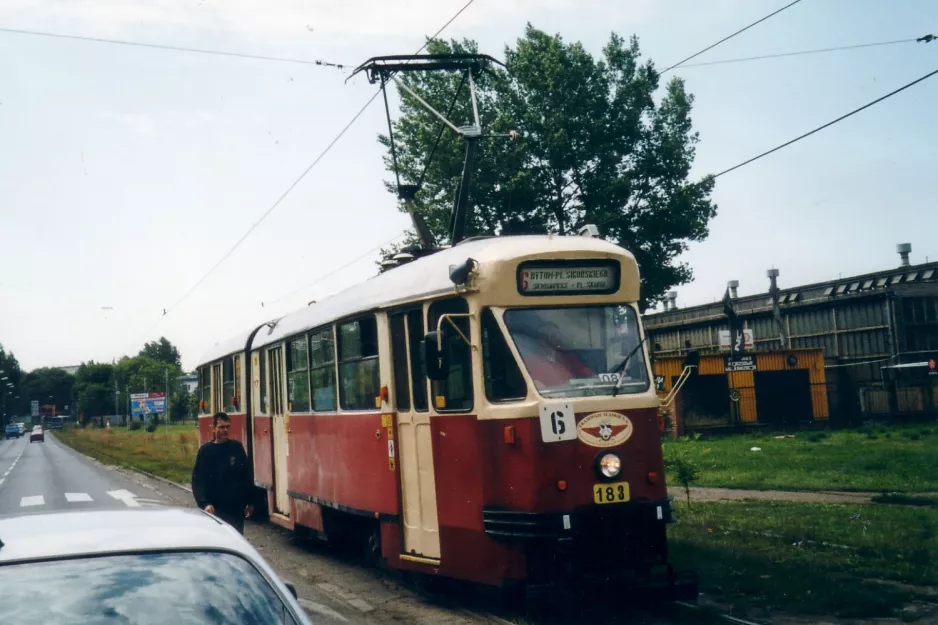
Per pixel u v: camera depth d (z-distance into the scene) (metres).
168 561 3.69
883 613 7.88
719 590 8.95
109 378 158.00
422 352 8.50
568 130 31.53
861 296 43.16
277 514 14.53
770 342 48.38
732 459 24.58
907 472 19.58
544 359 8.36
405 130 31.55
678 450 29.23
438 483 9.01
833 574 9.29
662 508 8.30
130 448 53.38
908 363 41.69
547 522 7.95
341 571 11.61
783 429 40.41
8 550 3.65
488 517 8.32
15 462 51.62
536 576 8.09
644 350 8.75
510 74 31.61
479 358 8.47
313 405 12.54
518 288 8.47
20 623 3.30
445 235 31.09
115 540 3.79
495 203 31.00
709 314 52.09
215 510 9.70
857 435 34.22
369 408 10.49
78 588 3.48
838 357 44.75
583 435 8.16
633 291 8.88
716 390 39.94
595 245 8.81
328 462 11.82
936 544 10.84
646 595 8.45
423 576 9.70
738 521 13.04
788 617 7.96
